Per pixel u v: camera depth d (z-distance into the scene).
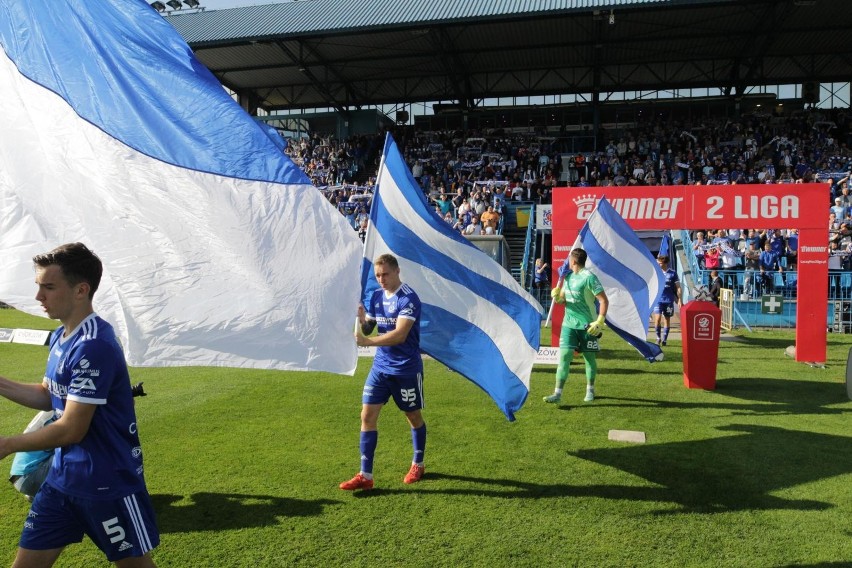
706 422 6.87
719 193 10.61
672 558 3.80
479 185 23.94
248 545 3.94
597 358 11.09
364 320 5.14
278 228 3.64
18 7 3.72
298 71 28.78
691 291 16.47
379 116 32.31
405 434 6.34
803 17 22.14
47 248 3.42
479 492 4.82
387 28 22.39
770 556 3.83
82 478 2.50
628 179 23.73
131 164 3.55
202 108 3.72
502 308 5.92
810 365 10.41
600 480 5.09
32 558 2.53
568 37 24.47
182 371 9.54
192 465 5.36
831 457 5.68
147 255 3.45
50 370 2.56
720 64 27.25
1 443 2.30
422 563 3.73
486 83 29.66
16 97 3.59
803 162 24.03
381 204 5.85
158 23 3.79
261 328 3.52
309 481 5.02
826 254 10.43
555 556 3.82
